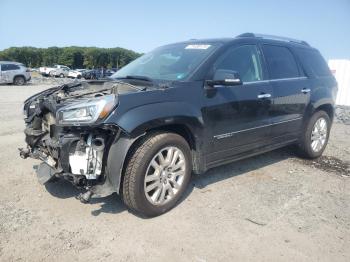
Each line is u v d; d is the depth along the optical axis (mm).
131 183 3352
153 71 4402
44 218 3469
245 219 3598
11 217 3455
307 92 5363
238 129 4309
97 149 3232
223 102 4051
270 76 4816
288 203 4031
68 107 3260
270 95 4672
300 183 4691
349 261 2949
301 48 5660
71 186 4238
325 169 5375
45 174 3697
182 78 3908
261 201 4051
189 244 3113
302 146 5613
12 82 23484
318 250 3096
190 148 3977
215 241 3172
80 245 3037
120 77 4582
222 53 4250
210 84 3926
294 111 5184
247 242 3176
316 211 3857
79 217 3518
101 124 3119
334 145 7000
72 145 3244
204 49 4332
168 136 3555
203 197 4086
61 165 3305
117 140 3266
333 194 4371
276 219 3627
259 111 4539
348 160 5934
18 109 10461
